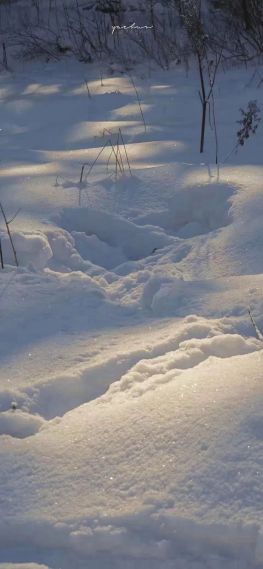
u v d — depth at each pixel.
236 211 4.46
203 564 2.13
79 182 5.08
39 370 3.04
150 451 2.40
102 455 2.43
